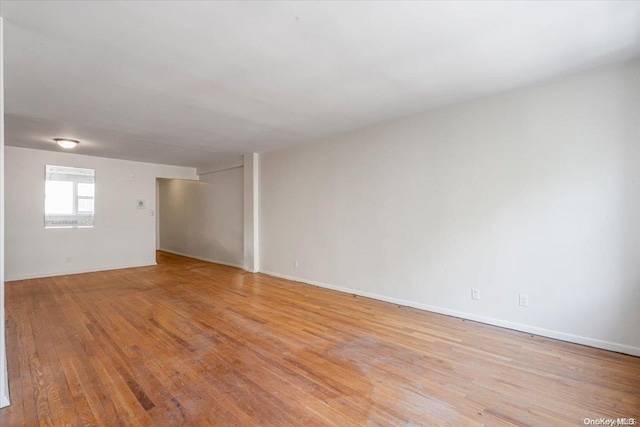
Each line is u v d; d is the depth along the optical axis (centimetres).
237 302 422
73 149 580
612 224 264
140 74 269
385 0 175
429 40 219
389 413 188
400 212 404
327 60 247
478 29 206
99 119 395
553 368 238
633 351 256
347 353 268
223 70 263
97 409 192
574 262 281
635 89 252
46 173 592
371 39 218
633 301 255
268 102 340
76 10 182
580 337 279
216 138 500
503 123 318
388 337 301
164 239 971
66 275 602
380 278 429
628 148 256
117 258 678
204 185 793
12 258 558
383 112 378
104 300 430
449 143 357
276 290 488
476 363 248
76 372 235
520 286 311
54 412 188
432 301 376
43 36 210
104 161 663
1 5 176
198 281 553
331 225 492
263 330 321
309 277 530
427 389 213
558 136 288
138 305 407
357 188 454
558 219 289
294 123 421
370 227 439
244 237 656
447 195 360
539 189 298
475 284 341
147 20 193
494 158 325
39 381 222
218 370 239
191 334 309
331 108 361
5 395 195
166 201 952
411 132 391
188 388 215
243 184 677
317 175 513
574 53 241
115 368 241
